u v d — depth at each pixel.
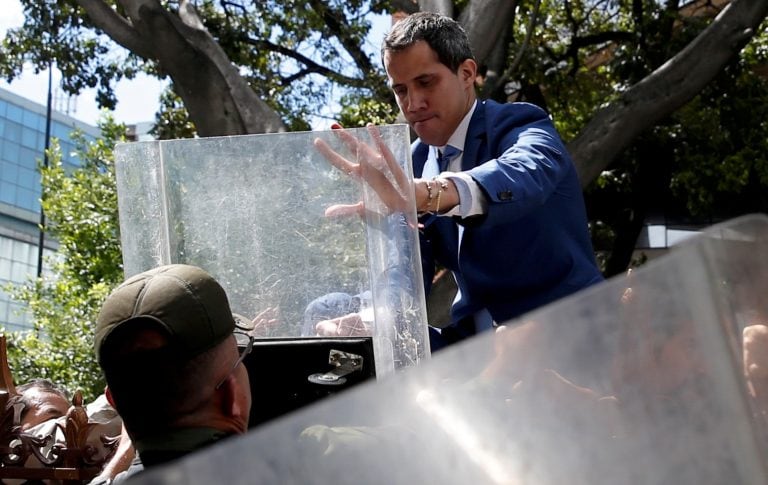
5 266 27.41
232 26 12.14
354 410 0.75
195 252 2.20
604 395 0.74
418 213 2.22
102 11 8.67
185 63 8.63
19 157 28.17
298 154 2.14
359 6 11.99
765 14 8.64
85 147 11.68
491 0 8.19
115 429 2.72
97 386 9.93
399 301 2.05
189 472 0.66
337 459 0.71
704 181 12.23
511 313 2.55
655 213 14.08
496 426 0.74
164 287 1.59
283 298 2.16
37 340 10.09
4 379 2.91
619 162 12.83
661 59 11.91
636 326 0.75
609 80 13.05
